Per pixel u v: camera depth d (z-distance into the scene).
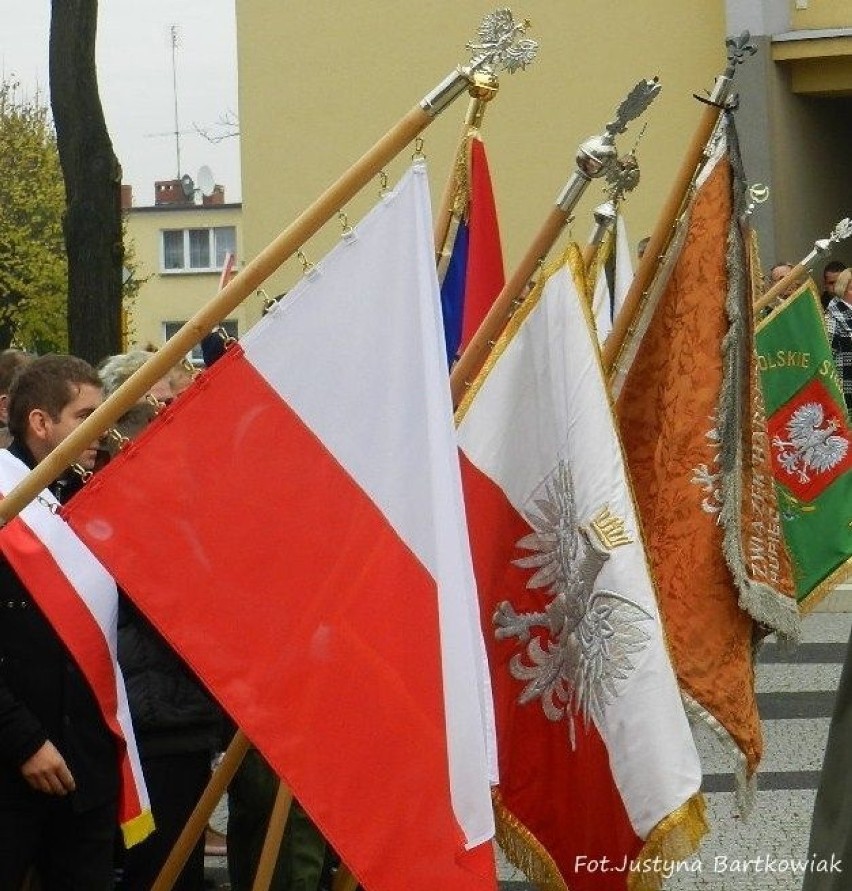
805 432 8.27
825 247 7.36
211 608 3.57
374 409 3.65
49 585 4.32
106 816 4.51
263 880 4.69
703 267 4.64
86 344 11.70
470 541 4.10
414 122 3.69
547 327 4.12
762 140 17.09
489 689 3.60
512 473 4.14
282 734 3.55
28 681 4.37
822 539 8.21
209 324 3.64
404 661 3.58
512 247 17.81
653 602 3.92
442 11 18.06
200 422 3.62
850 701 4.27
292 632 3.59
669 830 3.85
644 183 17.47
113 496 3.58
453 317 5.14
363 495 3.63
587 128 17.61
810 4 17.12
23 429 4.63
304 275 3.66
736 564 4.46
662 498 4.55
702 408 4.55
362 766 3.55
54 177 36.97
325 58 18.36
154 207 48.34
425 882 3.52
